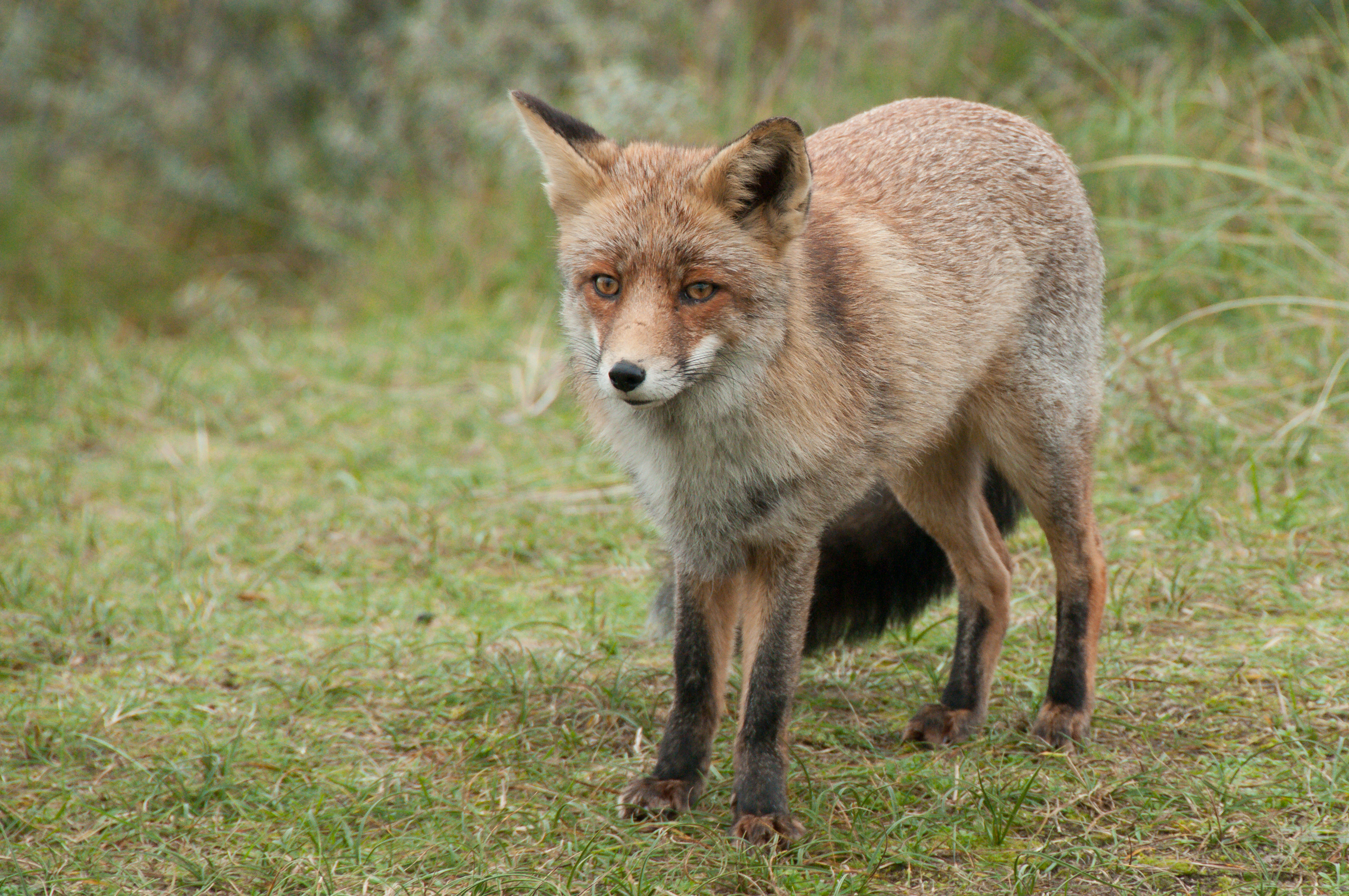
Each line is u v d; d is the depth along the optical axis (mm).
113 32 26766
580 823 6832
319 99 26625
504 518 12055
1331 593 9211
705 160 7000
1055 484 8148
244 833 6848
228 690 8734
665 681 8664
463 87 23656
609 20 22547
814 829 6668
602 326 6816
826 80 19531
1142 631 8891
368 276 22328
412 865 6434
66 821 6969
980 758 7398
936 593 8852
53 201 23859
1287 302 12656
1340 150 14219
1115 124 16562
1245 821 6422
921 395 7551
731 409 6816
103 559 11250
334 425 15297
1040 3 19188
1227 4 17609
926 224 7887
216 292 22344
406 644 9352
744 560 7152
